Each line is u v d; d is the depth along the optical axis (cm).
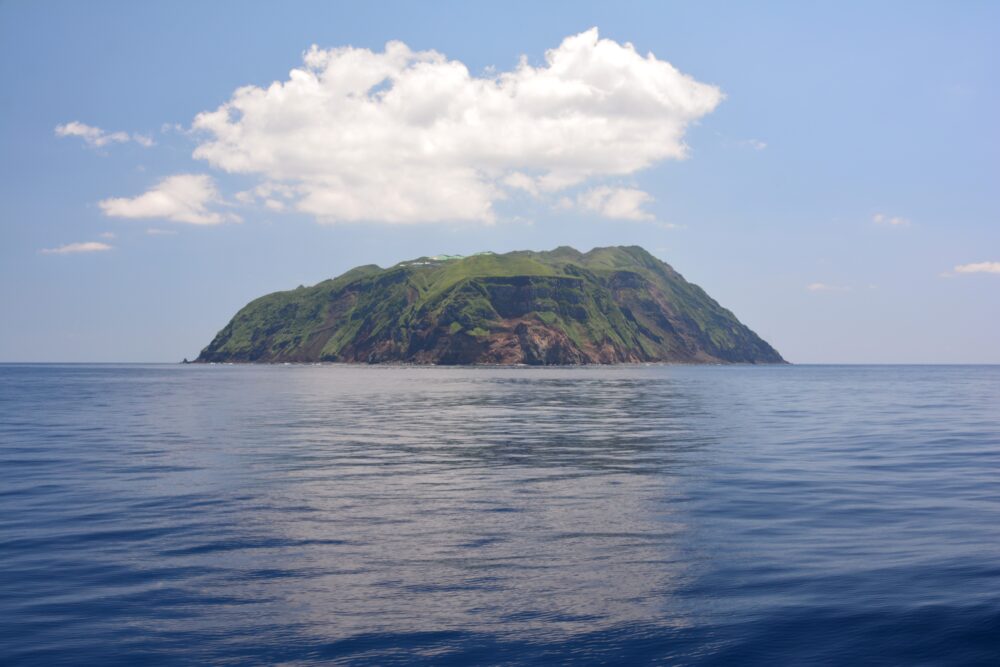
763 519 2230
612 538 1978
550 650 1203
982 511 2358
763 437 4947
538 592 1502
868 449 4209
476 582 1571
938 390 14362
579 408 8481
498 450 4188
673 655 1184
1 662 1160
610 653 1192
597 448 4281
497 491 2764
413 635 1269
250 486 2883
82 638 1263
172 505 2477
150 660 1171
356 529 2091
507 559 1759
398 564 1714
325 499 2589
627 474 3219
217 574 1639
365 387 15538
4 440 4722
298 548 1870
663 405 9094
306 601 1452
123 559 1775
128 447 4322
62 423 6153
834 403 9550
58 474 3212
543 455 3950
